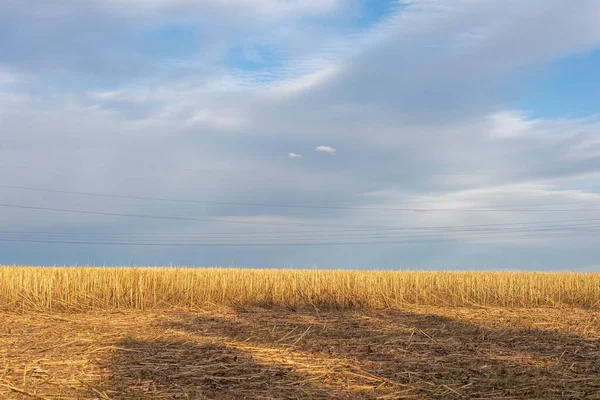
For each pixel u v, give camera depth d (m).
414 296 26.09
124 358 11.06
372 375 9.88
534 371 10.39
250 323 17.14
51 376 9.54
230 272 26.14
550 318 19.52
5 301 21.42
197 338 13.75
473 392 8.88
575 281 28.06
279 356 11.45
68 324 16.62
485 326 17.08
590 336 15.16
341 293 24.39
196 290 23.70
